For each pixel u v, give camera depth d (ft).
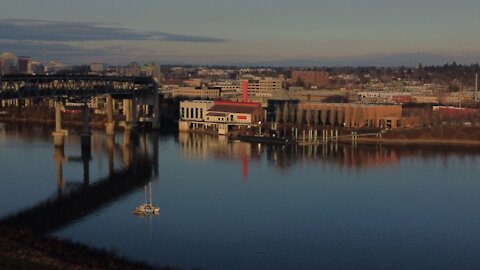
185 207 645.10
